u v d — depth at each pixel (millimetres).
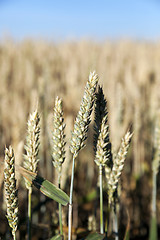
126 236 568
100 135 505
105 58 2600
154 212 731
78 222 981
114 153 553
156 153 705
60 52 3086
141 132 1257
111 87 1176
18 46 3330
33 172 501
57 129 504
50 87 1230
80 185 1197
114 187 548
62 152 510
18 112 826
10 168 463
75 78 1498
